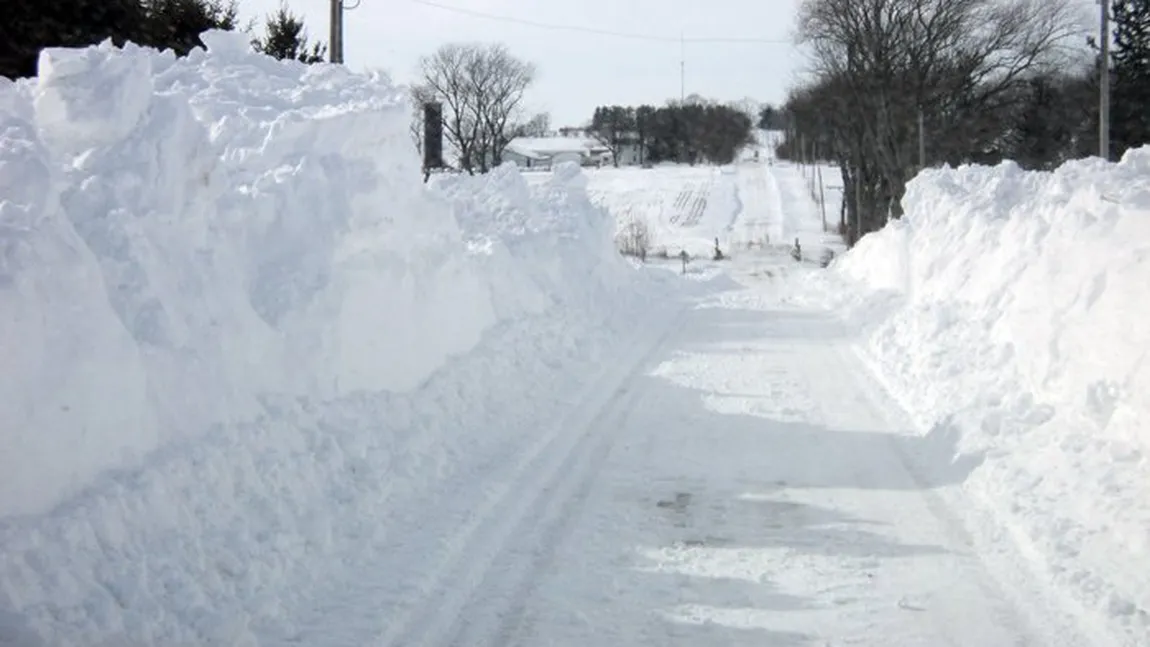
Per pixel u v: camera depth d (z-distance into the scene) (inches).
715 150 4741.6
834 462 393.7
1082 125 2112.5
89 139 306.0
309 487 297.1
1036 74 2096.5
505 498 340.2
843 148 2253.9
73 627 201.0
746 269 1647.4
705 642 238.2
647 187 3368.6
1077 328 394.0
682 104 4813.0
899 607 256.1
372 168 408.2
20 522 212.7
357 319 375.6
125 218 284.2
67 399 230.4
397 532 300.0
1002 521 312.7
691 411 486.6
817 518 326.6
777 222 2642.7
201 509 255.3
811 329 807.1
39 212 243.4
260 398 315.9
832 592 266.4
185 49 1208.2
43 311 230.8
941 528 312.7
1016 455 360.8
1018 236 576.4
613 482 366.0
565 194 952.3
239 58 482.9
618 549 297.9
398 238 426.6
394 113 439.5
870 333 732.0
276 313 341.7
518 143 4717.0
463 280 498.0
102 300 249.9
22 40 932.0
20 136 265.4
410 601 252.5
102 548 223.8
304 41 1439.5
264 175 380.5
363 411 355.9
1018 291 506.0
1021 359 441.4
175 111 315.9
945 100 1866.4
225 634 220.1
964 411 419.8
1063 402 385.1
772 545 302.4
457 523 310.3
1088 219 458.6
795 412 482.9
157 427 263.1
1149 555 264.8
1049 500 318.0
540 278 715.4
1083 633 236.2
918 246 832.3
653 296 1013.2
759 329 812.0
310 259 364.2
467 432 406.9
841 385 550.6
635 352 675.4
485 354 490.0
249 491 275.3
